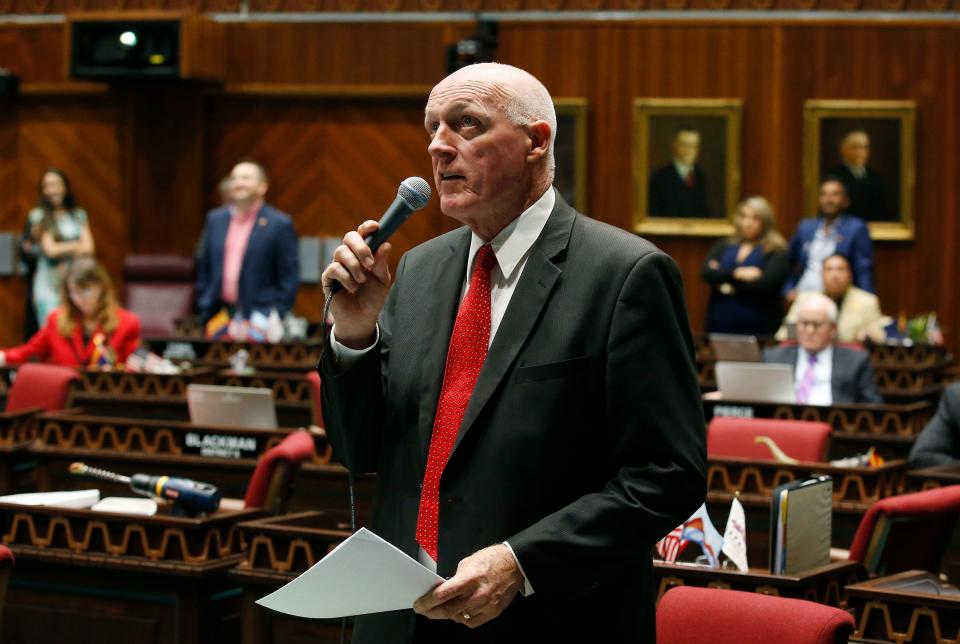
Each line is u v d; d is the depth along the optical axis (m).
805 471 6.09
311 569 2.47
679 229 14.91
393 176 15.68
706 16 14.84
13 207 16.44
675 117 14.87
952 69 14.48
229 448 6.78
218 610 5.16
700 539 4.60
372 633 2.85
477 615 2.60
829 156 14.69
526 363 2.76
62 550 5.22
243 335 11.35
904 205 14.55
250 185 12.29
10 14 16.33
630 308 2.73
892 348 10.75
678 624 3.39
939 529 5.04
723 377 8.21
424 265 3.06
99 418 6.96
